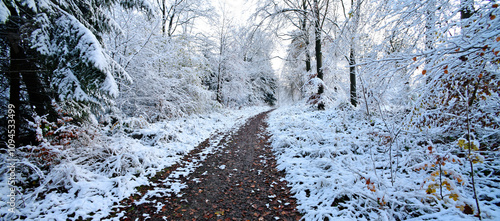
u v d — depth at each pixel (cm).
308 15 993
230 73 1794
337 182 360
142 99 937
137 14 830
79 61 373
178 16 1291
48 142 392
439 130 372
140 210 335
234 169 510
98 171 432
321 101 1066
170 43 1006
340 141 518
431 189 253
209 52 1617
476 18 236
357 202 313
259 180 445
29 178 392
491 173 307
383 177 346
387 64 318
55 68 400
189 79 1117
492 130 332
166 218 317
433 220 249
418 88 317
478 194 282
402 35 339
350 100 919
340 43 607
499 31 208
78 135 448
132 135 643
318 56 1050
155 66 912
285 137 637
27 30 366
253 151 650
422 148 361
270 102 3022
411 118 336
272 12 1076
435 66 250
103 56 382
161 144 629
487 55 236
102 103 515
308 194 362
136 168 457
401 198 303
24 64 429
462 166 344
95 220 303
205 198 376
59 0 413
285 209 332
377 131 494
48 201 331
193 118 1064
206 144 741
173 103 1055
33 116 398
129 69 831
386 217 261
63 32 379
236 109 2009
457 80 275
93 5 503
